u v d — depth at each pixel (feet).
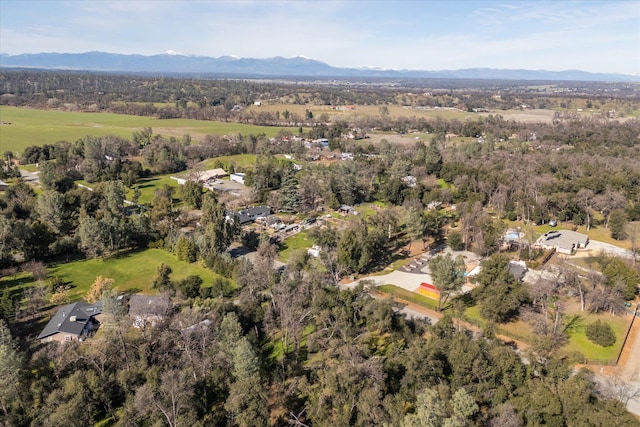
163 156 575.38
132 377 169.37
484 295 235.40
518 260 304.71
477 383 167.94
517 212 395.14
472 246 335.26
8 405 157.99
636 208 376.48
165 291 246.27
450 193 450.71
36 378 167.94
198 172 536.42
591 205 384.88
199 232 330.34
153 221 369.50
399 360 178.60
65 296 253.24
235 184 510.17
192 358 180.45
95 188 441.27
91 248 310.24
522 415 151.02
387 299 231.50
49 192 355.56
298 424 159.33
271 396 178.60
